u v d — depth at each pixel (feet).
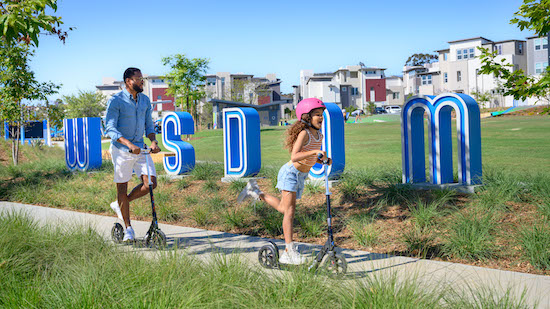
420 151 26.27
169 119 37.76
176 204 28.09
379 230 19.69
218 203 26.71
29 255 15.05
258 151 32.76
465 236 16.98
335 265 14.01
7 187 37.70
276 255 15.47
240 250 18.29
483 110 152.05
